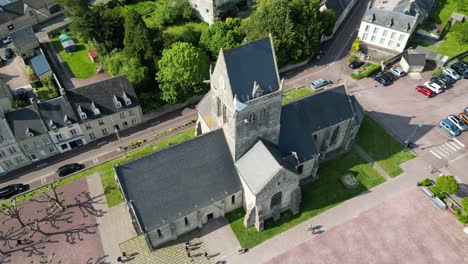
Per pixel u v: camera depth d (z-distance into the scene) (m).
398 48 111.62
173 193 62.66
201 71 93.94
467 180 76.94
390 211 71.19
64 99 83.06
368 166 79.69
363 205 72.19
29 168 83.12
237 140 61.59
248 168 63.72
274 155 61.97
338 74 106.69
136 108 89.69
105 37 112.94
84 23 107.88
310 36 105.56
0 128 78.12
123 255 64.19
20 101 98.81
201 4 128.38
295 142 70.69
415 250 65.31
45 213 72.19
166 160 62.88
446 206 71.50
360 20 129.25
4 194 76.31
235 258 63.91
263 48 56.22
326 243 66.06
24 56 118.56
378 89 100.88
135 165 61.12
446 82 100.12
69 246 66.38
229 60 53.78
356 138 86.06
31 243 67.06
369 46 115.12
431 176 77.75
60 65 115.88
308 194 74.00
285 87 102.06
